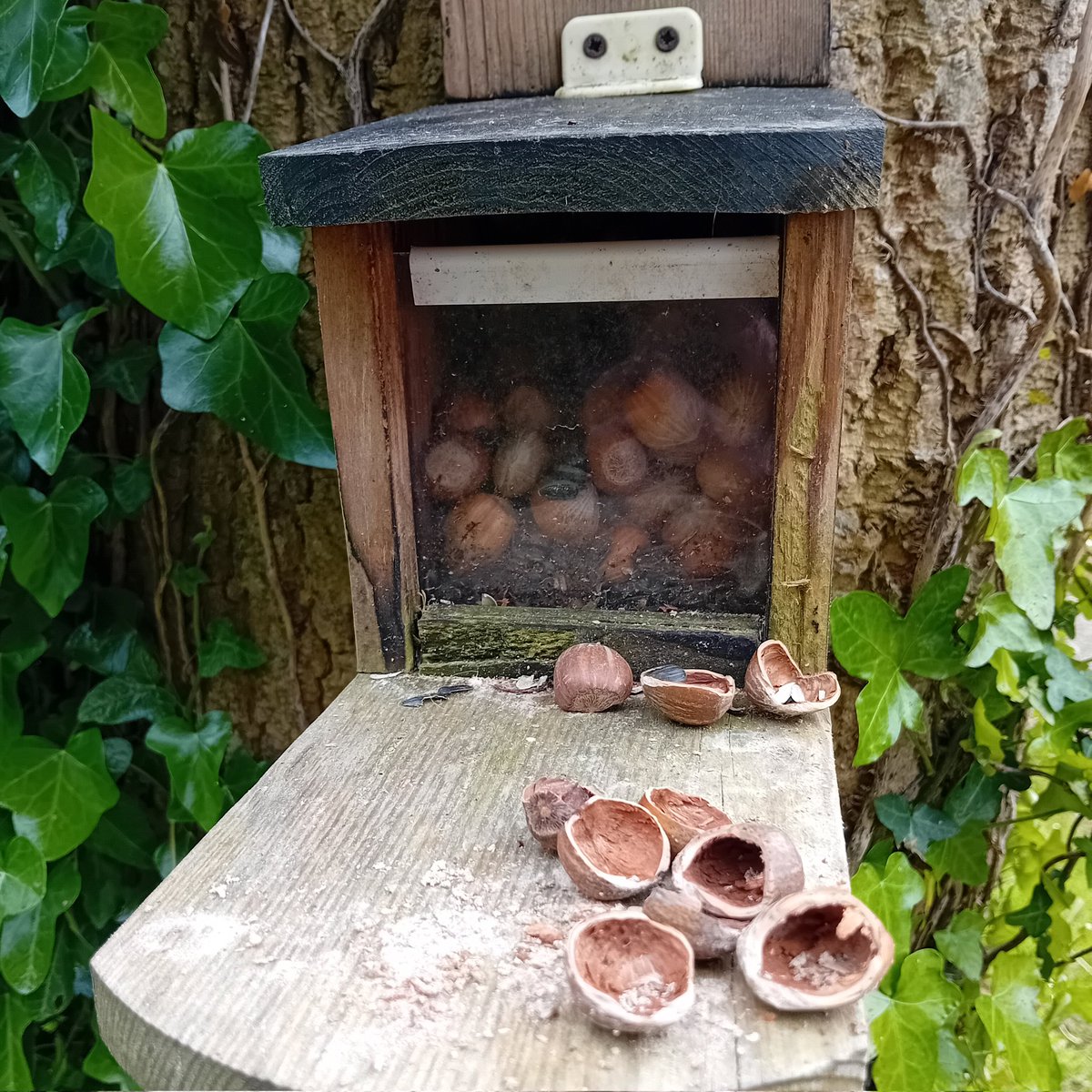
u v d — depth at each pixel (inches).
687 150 8.8
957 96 12.6
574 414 11.2
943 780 14.8
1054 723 13.2
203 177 12.4
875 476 14.0
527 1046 6.8
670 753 10.0
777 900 7.6
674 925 7.4
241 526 15.5
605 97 12.1
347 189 9.4
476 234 11.9
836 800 9.2
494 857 8.7
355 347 11.0
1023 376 13.4
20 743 14.3
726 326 10.5
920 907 15.7
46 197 13.3
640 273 10.3
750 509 11.1
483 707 11.1
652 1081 6.5
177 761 15.0
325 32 13.7
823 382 10.2
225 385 12.9
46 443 12.6
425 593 12.0
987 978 16.6
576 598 11.8
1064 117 12.5
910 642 12.9
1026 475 14.1
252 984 7.4
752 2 12.0
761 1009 7.1
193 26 13.9
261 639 16.0
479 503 11.7
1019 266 13.1
